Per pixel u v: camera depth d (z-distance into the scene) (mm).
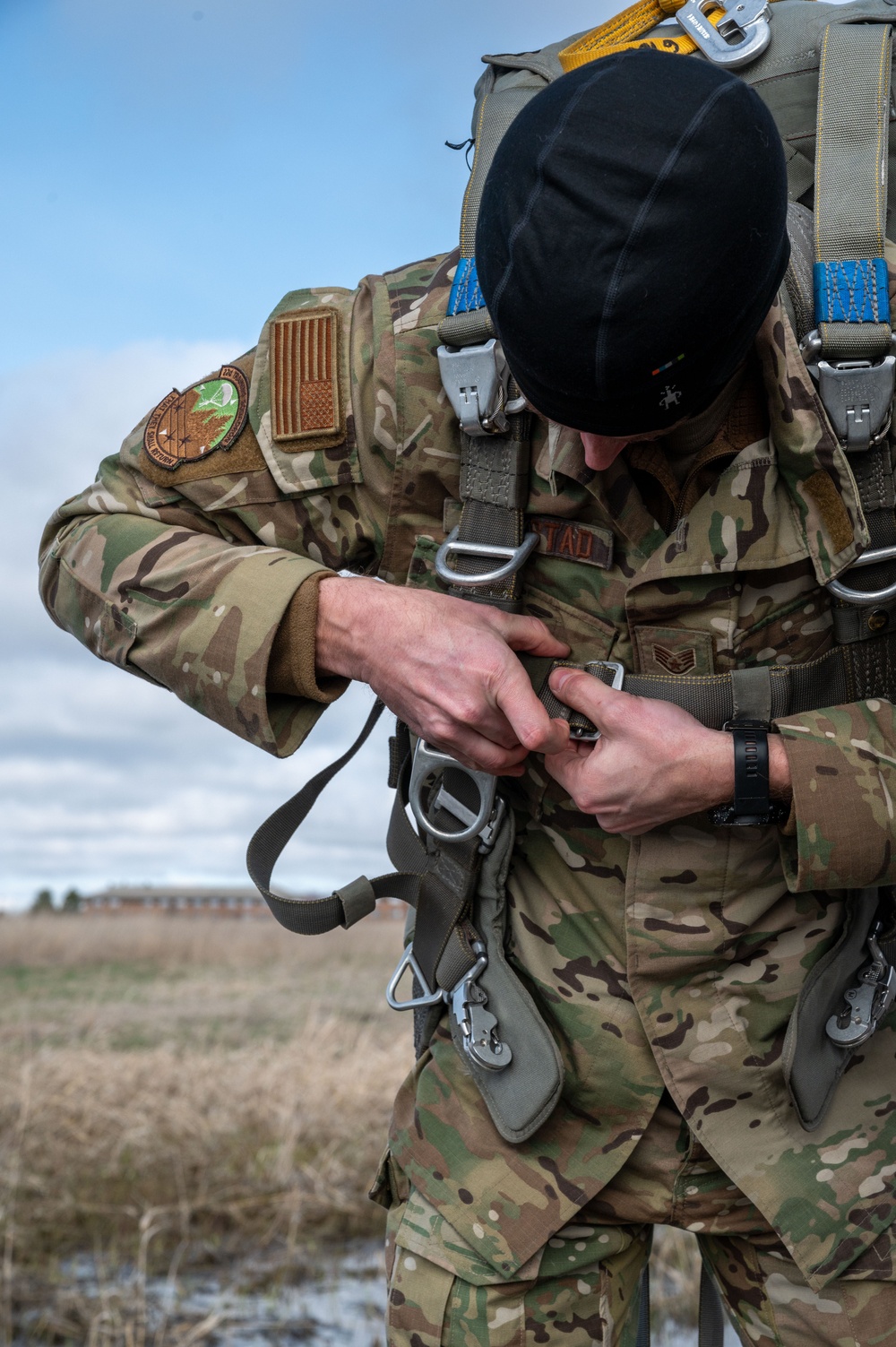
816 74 1327
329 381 1358
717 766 1248
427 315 1336
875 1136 1388
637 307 1079
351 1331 2609
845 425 1225
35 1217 3092
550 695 1339
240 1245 3094
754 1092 1360
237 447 1397
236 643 1324
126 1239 3062
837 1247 1345
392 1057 4594
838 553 1258
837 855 1241
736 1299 1456
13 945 11078
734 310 1105
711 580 1293
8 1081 3961
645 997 1358
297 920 1459
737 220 1082
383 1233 3238
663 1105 1396
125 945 11023
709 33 1377
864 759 1253
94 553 1439
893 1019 1438
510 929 1418
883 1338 1365
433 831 1396
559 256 1091
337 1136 3736
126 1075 4203
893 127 1287
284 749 1372
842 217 1248
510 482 1306
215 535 1444
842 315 1222
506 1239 1351
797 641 1329
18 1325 2547
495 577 1317
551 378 1137
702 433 1254
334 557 1438
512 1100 1359
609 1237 1405
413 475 1359
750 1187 1344
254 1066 4387
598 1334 1388
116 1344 2482
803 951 1372
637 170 1076
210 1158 3535
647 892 1350
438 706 1271
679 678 1318
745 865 1343
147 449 1436
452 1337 1365
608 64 1143
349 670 1333
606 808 1275
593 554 1318
